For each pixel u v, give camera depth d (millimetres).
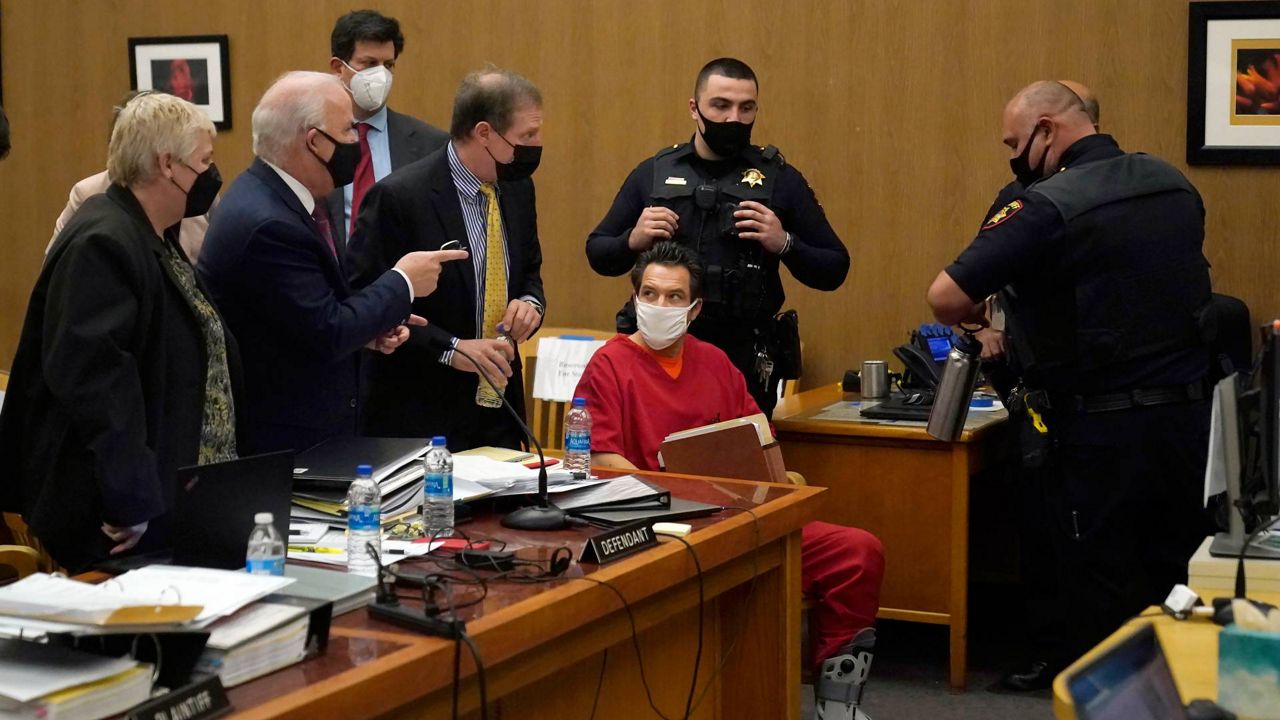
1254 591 2055
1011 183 4305
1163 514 3598
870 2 4781
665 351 3383
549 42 5191
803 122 4891
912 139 4766
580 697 2363
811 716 3729
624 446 3316
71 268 2342
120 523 2348
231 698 1567
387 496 2436
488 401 3377
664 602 2359
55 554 2443
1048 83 3609
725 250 3863
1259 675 1518
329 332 2805
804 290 4922
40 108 5816
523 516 2453
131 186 2482
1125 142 4551
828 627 3281
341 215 4258
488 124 3326
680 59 5027
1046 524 3648
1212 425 2193
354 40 4203
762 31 4918
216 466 1984
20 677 1483
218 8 5574
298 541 2250
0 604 1584
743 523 2527
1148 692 1597
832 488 3986
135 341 2420
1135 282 3393
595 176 5168
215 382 2646
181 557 1945
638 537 2307
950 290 3434
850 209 4852
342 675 1648
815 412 4180
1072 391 3486
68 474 2375
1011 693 3850
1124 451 3443
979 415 4086
